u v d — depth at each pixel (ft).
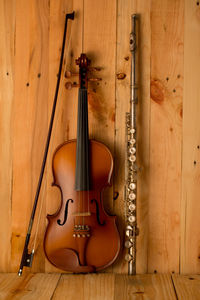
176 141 6.93
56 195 6.93
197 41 6.91
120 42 6.92
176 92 6.93
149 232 6.91
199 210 6.91
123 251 6.85
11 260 6.98
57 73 6.98
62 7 6.95
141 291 5.93
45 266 6.91
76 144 6.39
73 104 6.97
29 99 7.00
